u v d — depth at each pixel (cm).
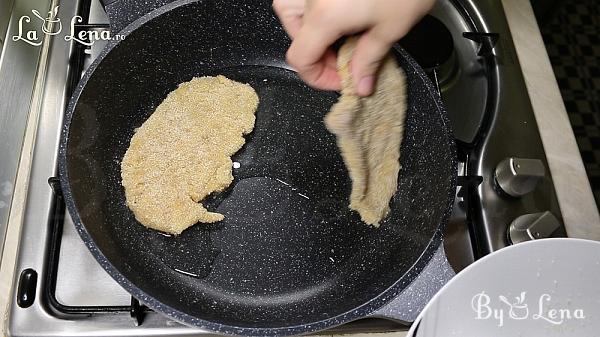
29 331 44
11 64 53
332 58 49
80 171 48
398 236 52
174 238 51
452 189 47
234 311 49
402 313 43
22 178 50
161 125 55
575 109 93
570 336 37
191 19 55
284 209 53
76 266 48
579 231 51
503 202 51
